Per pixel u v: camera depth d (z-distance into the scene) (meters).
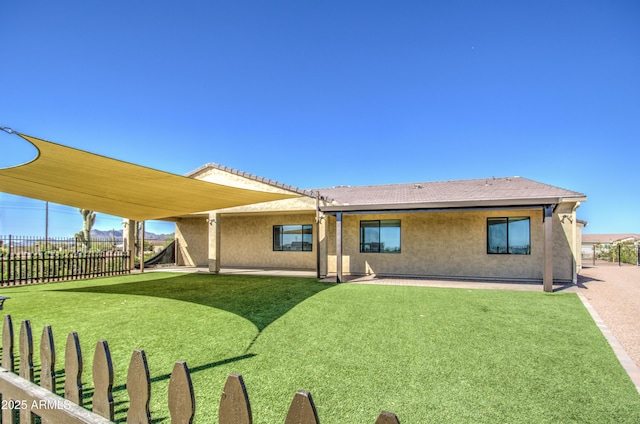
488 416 3.88
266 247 23.11
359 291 12.66
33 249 18.19
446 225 17.84
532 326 7.74
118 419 3.64
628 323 8.22
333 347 6.21
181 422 1.84
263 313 8.90
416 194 20.02
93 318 8.30
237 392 1.70
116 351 5.91
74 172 8.13
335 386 4.59
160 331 7.17
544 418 3.86
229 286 13.95
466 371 5.16
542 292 12.61
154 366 5.20
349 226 19.66
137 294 11.89
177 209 13.90
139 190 10.09
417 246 18.28
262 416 3.77
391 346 6.30
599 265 30.16
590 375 5.06
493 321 8.17
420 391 4.47
